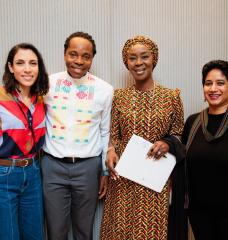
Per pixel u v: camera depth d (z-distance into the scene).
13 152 1.51
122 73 2.05
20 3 1.94
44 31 1.97
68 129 1.69
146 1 2.04
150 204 1.63
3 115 1.48
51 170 1.71
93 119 1.73
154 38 2.07
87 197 1.76
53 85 1.72
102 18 2.00
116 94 1.75
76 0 1.97
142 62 1.62
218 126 1.60
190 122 1.76
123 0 2.02
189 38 2.12
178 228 1.71
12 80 1.53
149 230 1.62
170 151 1.65
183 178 1.71
